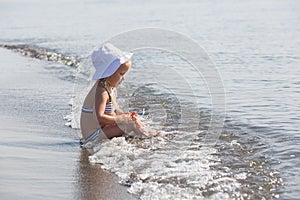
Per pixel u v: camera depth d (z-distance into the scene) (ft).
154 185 23.53
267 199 21.83
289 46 65.05
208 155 27.81
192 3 142.51
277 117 34.81
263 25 88.12
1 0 189.06
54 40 83.71
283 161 26.45
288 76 47.55
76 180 24.54
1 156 28.09
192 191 22.72
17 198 22.26
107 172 25.66
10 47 78.33
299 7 115.03
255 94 41.22
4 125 34.76
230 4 132.57
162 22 100.17
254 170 25.29
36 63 62.69
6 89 46.88
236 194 22.35
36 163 26.99
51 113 37.99
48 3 173.17
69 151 29.30
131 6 143.64
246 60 56.44
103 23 104.88
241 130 32.17
